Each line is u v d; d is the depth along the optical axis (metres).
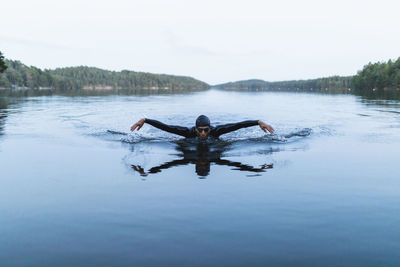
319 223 2.04
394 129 7.26
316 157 4.21
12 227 1.98
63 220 2.09
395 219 2.10
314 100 25.19
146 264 1.54
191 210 2.27
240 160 4.02
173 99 27.05
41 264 1.54
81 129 7.20
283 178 3.14
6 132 6.63
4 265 1.53
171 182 2.99
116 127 7.73
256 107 17.09
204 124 5.50
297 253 1.65
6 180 3.04
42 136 6.11
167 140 5.75
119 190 2.74
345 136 6.24
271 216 2.16
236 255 1.63
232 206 2.35
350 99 25.92
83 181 3.02
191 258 1.60
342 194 2.64
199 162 3.90
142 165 3.72
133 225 2.01
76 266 1.52
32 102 18.48
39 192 2.68
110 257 1.61
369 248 1.70
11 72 125.31
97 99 23.89
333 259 1.59
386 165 3.72
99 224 2.03
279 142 5.55
